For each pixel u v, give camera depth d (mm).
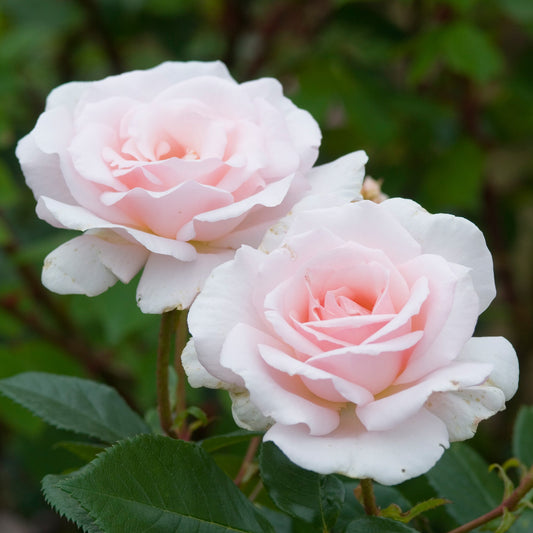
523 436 750
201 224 652
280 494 657
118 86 687
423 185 1029
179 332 712
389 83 1008
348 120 997
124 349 962
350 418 618
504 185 1207
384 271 618
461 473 728
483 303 631
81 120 671
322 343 611
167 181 658
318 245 622
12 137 1090
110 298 863
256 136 665
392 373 612
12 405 901
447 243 631
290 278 619
